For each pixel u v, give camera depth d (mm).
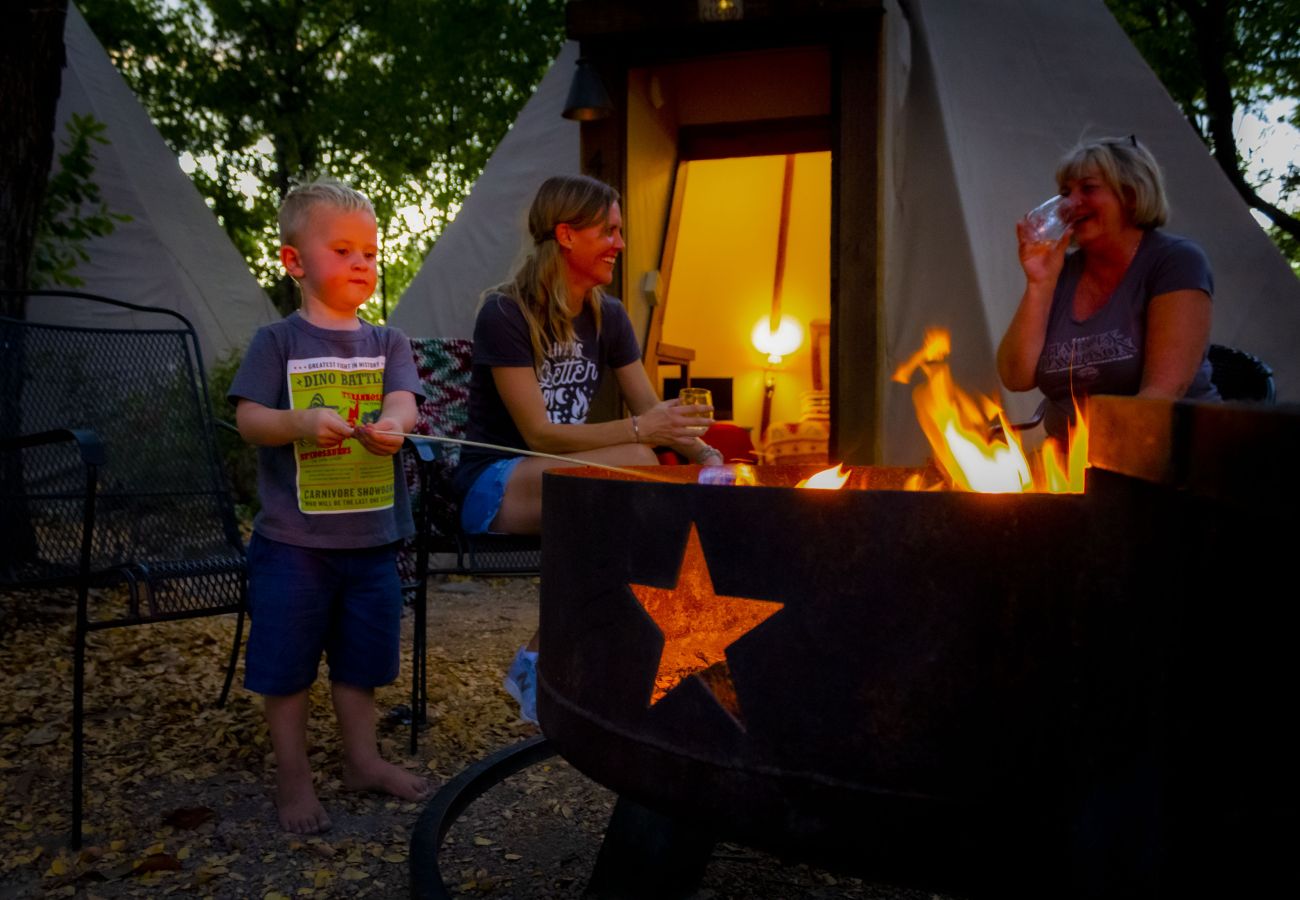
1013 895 898
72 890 1674
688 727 1053
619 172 4684
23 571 2334
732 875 1736
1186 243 2414
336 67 15977
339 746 2385
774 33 4402
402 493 2307
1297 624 606
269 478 2105
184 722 2500
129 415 2721
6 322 2588
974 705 892
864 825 942
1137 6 10320
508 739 2453
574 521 1223
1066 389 2553
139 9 15250
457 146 15148
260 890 1697
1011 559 876
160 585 2229
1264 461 592
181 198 7527
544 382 2471
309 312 2227
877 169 4285
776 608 1055
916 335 4332
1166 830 753
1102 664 829
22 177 3697
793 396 7289
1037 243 2512
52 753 2262
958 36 4543
